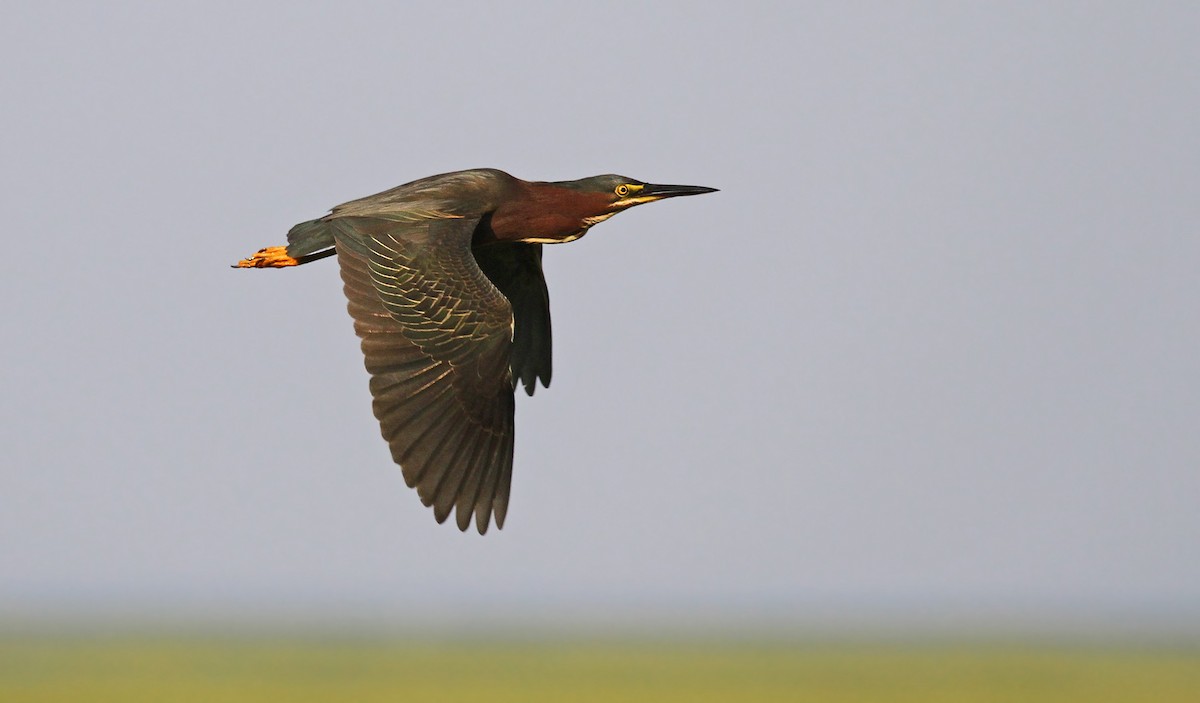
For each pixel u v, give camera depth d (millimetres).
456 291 8758
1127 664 61375
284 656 64562
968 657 69000
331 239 9469
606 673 54219
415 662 61000
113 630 100500
